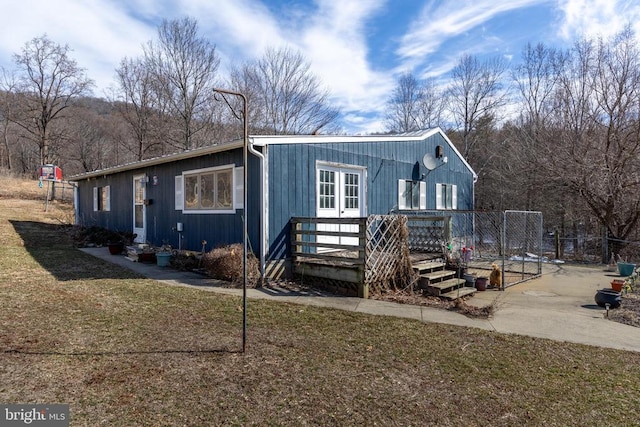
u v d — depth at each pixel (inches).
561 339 167.2
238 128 1033.5
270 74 1045.2
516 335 171.5
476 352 149.6
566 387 120.9
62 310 194.4
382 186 385.4
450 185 515.2
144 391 113.6
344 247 248.4
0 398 108.1
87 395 110.7
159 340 155.6
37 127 1186.0
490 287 288.0
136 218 458.6
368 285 239.6
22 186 1085.1
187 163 360.8
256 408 105.0
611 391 118.6
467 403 109.8
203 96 1038.4
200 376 124.0
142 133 1084.5
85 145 1473.9
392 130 1195.9
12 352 140.0
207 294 235.6
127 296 226.5
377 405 107.7
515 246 526.6
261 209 269.9
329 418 100.7
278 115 1056.2
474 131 1000.9
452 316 200.5
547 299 249.6
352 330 173.5
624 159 447.5
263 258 268.7
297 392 114.6
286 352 145.6
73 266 327.9
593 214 517.7
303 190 299.6
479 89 997.2
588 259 489.1
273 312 199.0
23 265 322.0
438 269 284.5
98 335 159.9
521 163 642.8
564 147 512.7
